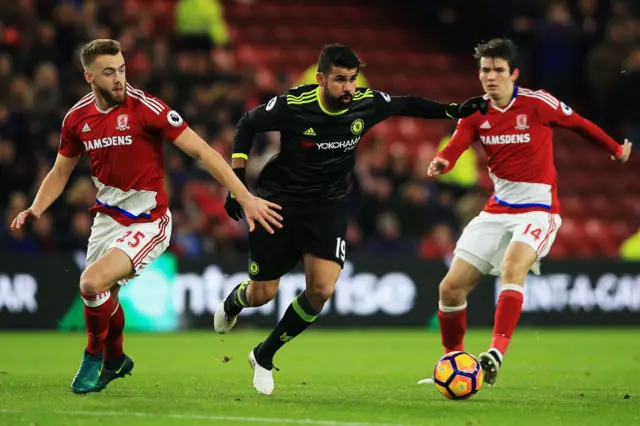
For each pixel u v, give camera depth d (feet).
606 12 247.70
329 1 278.05
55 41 200.44
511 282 92.48
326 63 79.41
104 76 78.02
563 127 98.58
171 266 173.68
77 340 153.58
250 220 77.82
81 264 171.22
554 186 98.48
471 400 81.41
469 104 86.17
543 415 72.84
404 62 265.54
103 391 84.79
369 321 179.93
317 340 159.43
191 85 200.44
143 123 80.02
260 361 84.38
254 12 268.82
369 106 83.10
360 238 188.65
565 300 185.16
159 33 237.66
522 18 250.98
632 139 248.73
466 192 206.80
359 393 86.43
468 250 97.66
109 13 209.56
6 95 189.06
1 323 168.25
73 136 82.28
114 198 82.12
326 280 83.20
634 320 187.11
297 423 66.54
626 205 240.73
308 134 81.56
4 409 72.02
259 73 236.43
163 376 102.47
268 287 87.61
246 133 83.10
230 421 67.15
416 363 122.21
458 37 272.51
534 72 242.78
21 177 176.86
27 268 169.07
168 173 184.75
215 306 174.70
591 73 241.35
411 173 195.31
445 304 97.96
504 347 90.38
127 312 171.94
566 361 127.13
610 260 186.60
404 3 281.13
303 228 83.87
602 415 73.20
